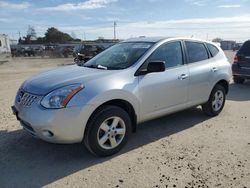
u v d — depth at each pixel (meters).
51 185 3.52
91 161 4.13
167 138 5.00
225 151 4.46
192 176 3.71
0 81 12.73
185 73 5.27
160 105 4.89
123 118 4.31
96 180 3.62
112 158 4.23
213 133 5.25
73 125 3.82
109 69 4.60
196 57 5.68
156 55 4.87
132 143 4.77
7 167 3.96
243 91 9.51
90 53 32.50
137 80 4.49
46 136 3.87
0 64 27.61
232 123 5.84
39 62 30.38
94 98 3.92
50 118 3.73
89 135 4.02
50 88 3.93
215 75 5.93
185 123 5.81
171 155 4.32
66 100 3.79
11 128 5.47
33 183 3.56
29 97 4.02
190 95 5.45
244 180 3.62
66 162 4.10
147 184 3.53
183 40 5.49
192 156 4.29
